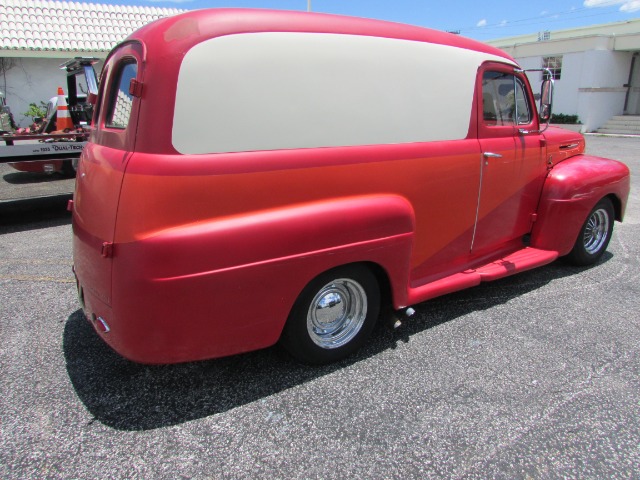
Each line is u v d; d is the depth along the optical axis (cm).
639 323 359
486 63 352
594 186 434
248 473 217
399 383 284
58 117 768
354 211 272
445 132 328
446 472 218
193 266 225
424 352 318
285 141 252
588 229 468
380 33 291
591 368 299
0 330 352
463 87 335
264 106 244
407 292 317
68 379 289
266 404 265
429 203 324
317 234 257
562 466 221
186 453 229
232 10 243
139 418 254
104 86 294
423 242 331
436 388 279
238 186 236
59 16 1808
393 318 331
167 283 221
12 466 220
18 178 1019
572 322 360
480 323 359
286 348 285
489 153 353
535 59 2273
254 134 242
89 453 229
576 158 463
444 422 250
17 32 1653
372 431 244
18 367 303
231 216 237
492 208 376
